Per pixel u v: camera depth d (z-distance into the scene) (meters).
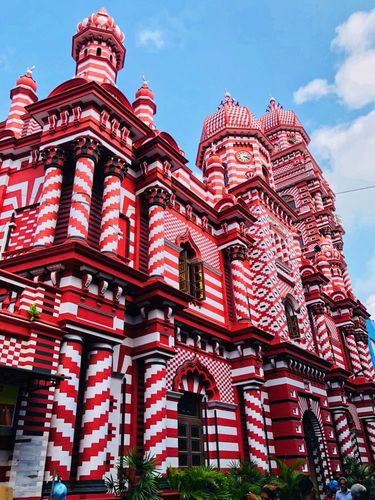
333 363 27.98
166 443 14.37
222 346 19.31
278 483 14.49
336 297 35.59
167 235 18.61
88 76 19.64
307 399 22.83
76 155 14.73
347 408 27.61
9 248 15.57
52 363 10.86
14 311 10.94
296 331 24.42
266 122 54.00
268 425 20.33
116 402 13.59
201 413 17.19
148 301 14.92
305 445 20.72
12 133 17.91
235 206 21.92
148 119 20.89
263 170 30.70
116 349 14.33
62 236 14.34
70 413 10.91
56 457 10.34
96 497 10.48
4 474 9.16
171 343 15.11
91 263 12.62
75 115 15.34
